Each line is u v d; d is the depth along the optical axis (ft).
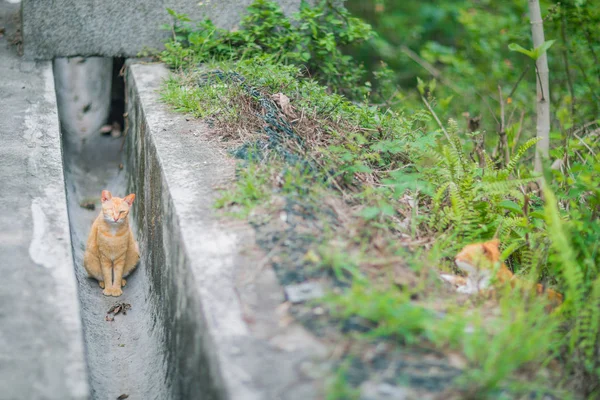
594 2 22.48
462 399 8.91
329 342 9.66
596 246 12.64
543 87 15.93
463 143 19.17
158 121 17.35
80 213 20.77
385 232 12.67
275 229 12.15
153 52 22.66
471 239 13.74
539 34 15.92
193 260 11.47
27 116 19.07
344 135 15.96
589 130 21.70
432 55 28.99
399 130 16.93
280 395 8.75
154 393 13.41
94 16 22.12
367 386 8.95
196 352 10.82
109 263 16.46
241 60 20.22
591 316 11.07
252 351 9.51
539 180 15.75
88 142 24.08
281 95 17.17
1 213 14.15
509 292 11.61
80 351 10.30
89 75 23.61
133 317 16.11
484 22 27.91
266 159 14.52
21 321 10.85
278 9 22.41
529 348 9.60
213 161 15.02
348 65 23.82
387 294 10.00
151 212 16.56
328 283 10.86
